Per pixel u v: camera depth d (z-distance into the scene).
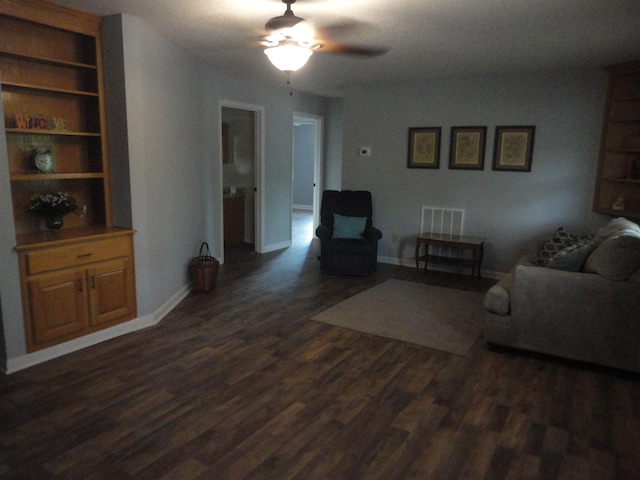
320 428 2.41
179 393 2.73
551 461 2.17
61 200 3.32
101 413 2.50
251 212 7.27
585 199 4.94
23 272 2.97
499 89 5.22
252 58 4.73
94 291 3.38
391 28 3.46
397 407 2.63
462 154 5.53
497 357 3.31
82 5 3.10
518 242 5.34
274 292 4.77
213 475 2.04
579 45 3.88
